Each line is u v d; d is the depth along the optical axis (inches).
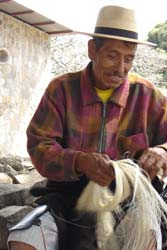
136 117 87.2
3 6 386.9
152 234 76.4
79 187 85.8
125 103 86.7
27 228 74.7
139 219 76.5
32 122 86.6
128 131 86.7
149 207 77.0
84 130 85.5
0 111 404.5
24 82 430.6
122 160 80.0
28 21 425.4
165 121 88.2
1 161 275.0
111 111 85.8
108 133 85.6
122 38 79.9
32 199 131.7
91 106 85.5
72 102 86.0
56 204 82.0
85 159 77.4
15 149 423.5
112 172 77.0
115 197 76.3
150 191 78.3
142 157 81.4
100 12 84.7
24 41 427.5
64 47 555.2
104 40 81.8
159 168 80.7
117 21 81.6
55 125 84.4
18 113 425.1
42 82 455.2
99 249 77.7
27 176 228.7
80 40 570.9
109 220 78.0
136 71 593.3
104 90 86.5
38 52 447.2
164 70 608.7
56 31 451.2
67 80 88.0
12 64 414.6
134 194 75.8
